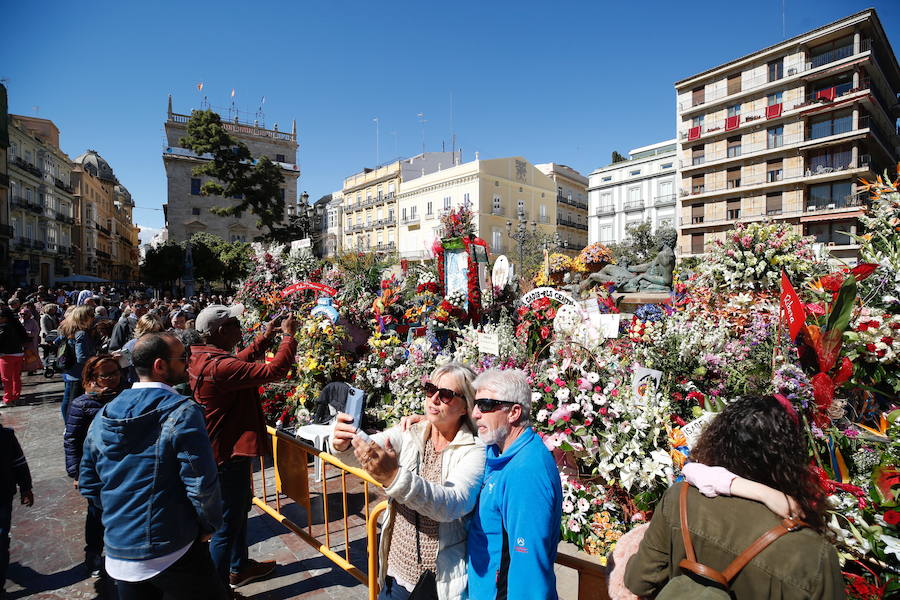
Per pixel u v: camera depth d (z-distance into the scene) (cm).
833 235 3312
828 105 3281
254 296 858
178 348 223
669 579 134
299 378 525
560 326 380
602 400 296
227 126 5406
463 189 4562
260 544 363
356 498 430
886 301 330
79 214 4928
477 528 174
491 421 175
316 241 1616
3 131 3328
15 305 975
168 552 201
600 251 1047
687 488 139
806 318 281
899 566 197
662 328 488
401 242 5219
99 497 221
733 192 3747
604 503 288
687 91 4122
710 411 281
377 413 504
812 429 257
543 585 152
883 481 210
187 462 202
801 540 117
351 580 317
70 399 577
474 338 482
